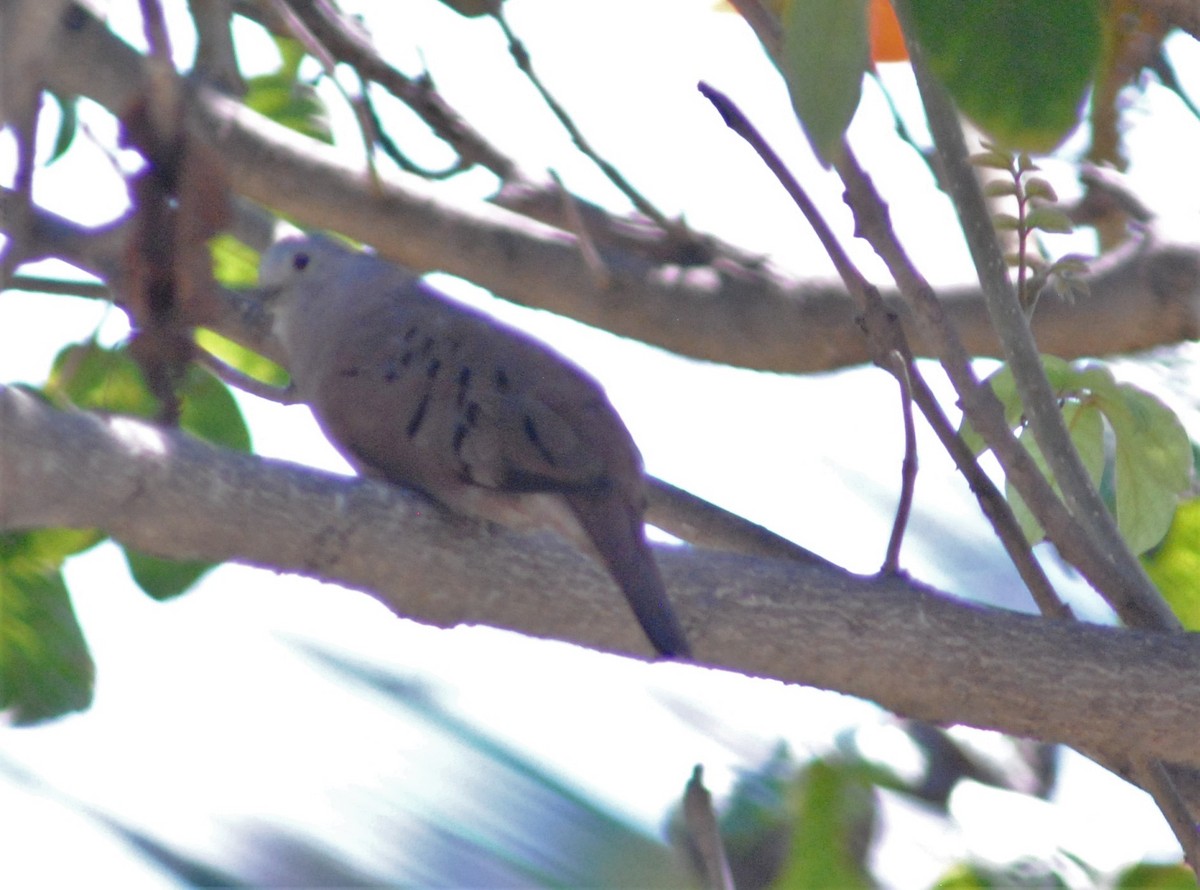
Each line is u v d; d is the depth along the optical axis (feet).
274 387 29.71
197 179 22.00
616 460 25.34
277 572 22.25
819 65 19.10
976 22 22.31
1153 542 28.02
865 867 31.91
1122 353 35.53
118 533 20.90
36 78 19.48
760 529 30.48
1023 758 35.53
